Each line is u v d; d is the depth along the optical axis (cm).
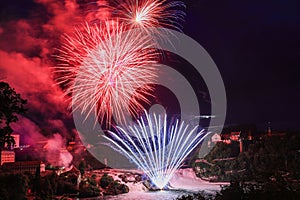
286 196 3441
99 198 9700
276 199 3438
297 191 3506
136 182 11344
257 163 11081
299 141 11331
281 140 11700
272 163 10550
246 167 11506
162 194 10075
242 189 3666
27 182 8462
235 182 3709
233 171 11856
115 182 10812
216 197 3744
